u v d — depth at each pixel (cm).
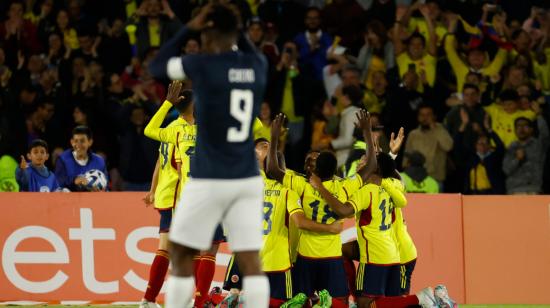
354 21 5069
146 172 4388
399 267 2880
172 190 2906
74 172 3650
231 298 2844
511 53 5000
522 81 4866
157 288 2917
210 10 1942
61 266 3394
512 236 3488
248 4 5109
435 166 4441
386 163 2823
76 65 4781
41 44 4997
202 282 2886
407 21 5006
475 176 4466
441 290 2870
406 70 4822
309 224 2695
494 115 4694
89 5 5206
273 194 2797
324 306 2670
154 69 1930
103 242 3406
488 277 3475
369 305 2820
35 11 5081
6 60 4922
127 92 4759
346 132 4419
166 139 2862
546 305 3466
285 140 4572
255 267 1916
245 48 1989
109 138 4641
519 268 3484
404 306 2820
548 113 4794
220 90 1894
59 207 3409
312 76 4916
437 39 4972
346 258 2989
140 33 4862
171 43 1941
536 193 4466
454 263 3469
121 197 3416
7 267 3391
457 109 4541
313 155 2870
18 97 4697
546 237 3488
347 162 3522
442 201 3478
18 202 3403
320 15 5078
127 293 3394
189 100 2862
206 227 1898
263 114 4478
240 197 1912
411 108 4625
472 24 5141
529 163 4472
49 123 4619
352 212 2709
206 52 1961
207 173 1888
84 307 3338
